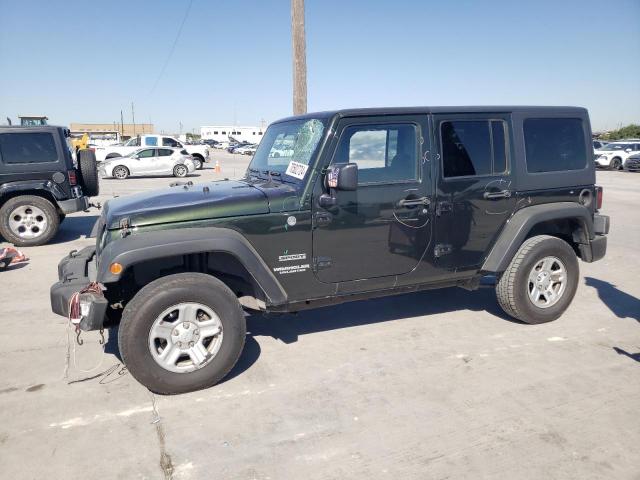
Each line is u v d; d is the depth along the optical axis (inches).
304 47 331.6
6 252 289.7
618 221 442.3
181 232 141.9
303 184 154.8
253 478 109.2
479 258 183.5
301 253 156.1
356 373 157.4
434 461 114.3
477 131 177.6
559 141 194.1
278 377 155.2
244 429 127.5
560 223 203.5
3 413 135.8
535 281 191.0
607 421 129.2
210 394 145.1
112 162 877.8
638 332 189.3
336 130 155.3
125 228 139.7
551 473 109.8
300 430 126.9
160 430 127.4
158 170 909.2
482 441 121.4
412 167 167.6
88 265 160.4
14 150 338.3
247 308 181.2
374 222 162.7
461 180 174.1
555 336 185.6
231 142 3016.7
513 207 185.2
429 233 171.9
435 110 169.5
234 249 144.1
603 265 291.0
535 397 141.5
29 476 110.3
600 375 154.4
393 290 174.6
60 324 201.2
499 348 175.2
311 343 181.0
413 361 165.5
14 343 182.4
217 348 145.6
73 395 145.0
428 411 135.0
